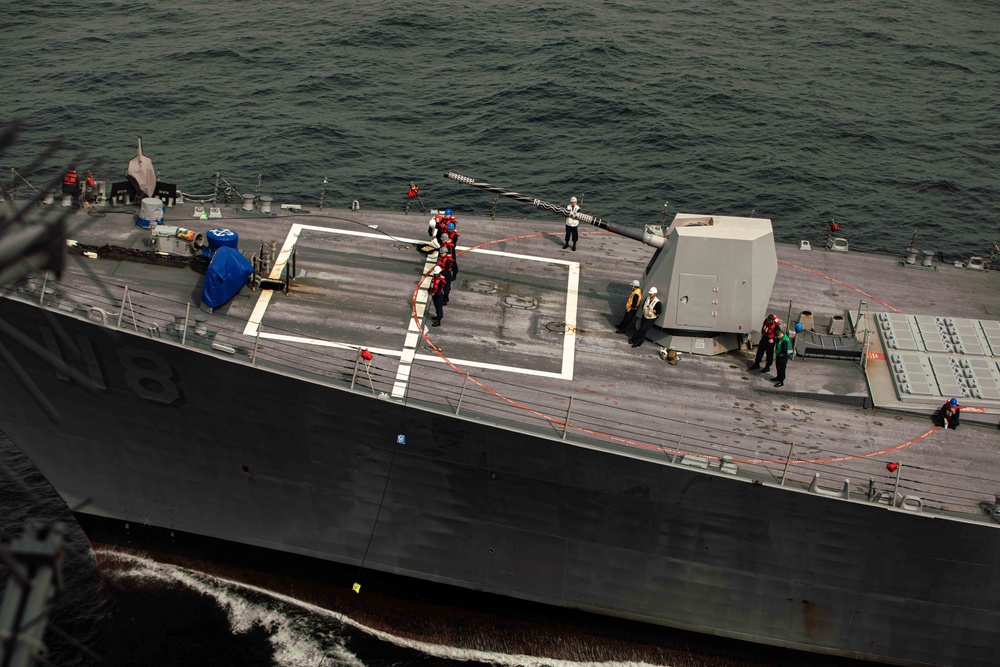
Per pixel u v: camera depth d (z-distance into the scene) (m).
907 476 29.78
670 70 71.94
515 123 63.91
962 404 32.53
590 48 74.19
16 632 10.82
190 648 31.38
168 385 30.08
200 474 32.44
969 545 28.81
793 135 64.06
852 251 43.56
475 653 32.81
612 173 58.75
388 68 71.00
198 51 71.94
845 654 31.69
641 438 29.86
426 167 58.62
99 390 30.80
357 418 29.50
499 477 29.88
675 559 30.67
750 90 69.62
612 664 32.56
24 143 57.84
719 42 77.75
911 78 73.69
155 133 60.50
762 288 33.72
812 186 58.47
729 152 61.66
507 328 34.81
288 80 68.31
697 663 32.50
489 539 31.58
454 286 37.06
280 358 30.98
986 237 54.56
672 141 62.38
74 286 33.03
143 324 30.75
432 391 30.61
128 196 39.94
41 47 71.75
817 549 29.59
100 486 33.62
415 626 33.41
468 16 79.94
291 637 32.47
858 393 33.00
